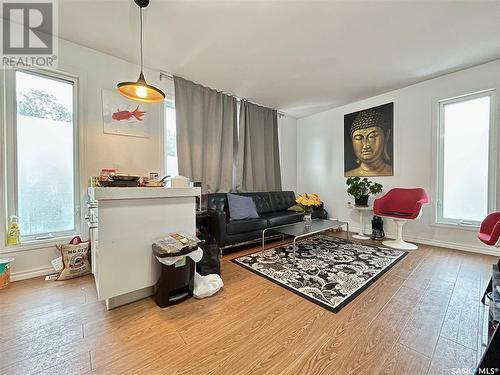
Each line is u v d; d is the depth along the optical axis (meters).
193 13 1.91
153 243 1.69
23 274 2.09
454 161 3.03
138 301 1.69
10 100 2.08
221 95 3.58
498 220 1.97
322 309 1.56
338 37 2.24
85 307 1.60
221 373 1.04
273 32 2.17
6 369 1.06
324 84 3.33
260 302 1.66
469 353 1.15
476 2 1.79
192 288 1.74
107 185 1.66
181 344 1.23
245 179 3.99
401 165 3.48
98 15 1.96
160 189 1.71
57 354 1.15
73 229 2.43
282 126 4.84
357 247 3.03
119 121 2.67
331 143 4.51
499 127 2.64
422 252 2.80
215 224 2.74
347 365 1.08
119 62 2.66
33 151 2.21
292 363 1.10
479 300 1.65
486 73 2.72
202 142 3.35
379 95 3.74
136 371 1.05
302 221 3.60
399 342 1.23
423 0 1.77
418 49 2.45
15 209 2.11
